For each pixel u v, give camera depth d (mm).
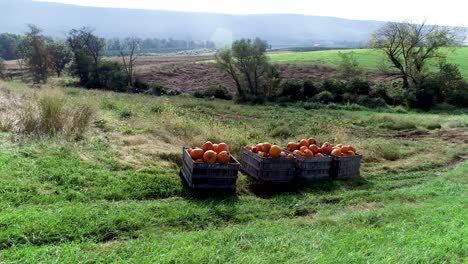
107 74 45125
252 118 22938
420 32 43188
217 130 11820
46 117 9000
